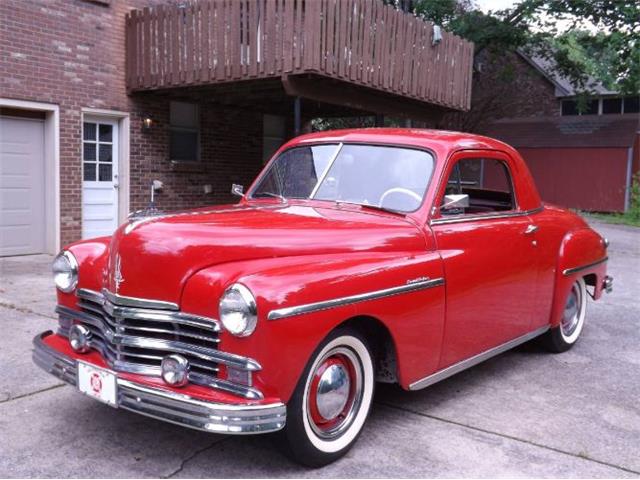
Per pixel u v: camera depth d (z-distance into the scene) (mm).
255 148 13008
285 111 12938
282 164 4676
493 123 25375
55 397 4156
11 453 3346
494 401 4363
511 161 4906
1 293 6965
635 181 22016
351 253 3494
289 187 4477
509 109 24250
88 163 10148
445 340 3953
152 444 3516
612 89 15867
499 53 19297
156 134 10867
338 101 9406
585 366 5266
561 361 5406
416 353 3729
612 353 5668
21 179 9383
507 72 22188
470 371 5078
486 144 4621
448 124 22172
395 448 3555
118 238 3338
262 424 2877
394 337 3555
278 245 3316
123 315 3178
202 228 3250
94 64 9805
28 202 9508
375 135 4402
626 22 15070
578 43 16703
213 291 3002
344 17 8594
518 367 5211
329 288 3150
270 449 3498
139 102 10516
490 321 4371
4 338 5336
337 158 4398
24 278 7832
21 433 3600
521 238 4656
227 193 12406
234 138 12469
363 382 3523
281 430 3141
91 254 3660
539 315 5051
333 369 3322
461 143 4305
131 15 10062
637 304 7832
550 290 5145
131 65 10164
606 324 6785
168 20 9625
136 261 3186
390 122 19719
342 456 3412
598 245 5914
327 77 8516
